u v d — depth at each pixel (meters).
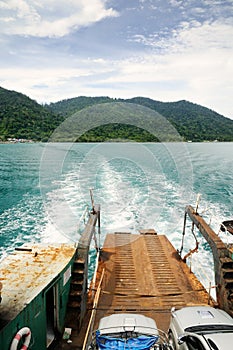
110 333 5.22
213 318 5.75
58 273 5.38
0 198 21.08
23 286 4.84
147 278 8.98
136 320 5.69
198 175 32.81
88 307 7.22
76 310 6.25
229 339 4.91
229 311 6.82
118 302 7.64
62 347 5.71
